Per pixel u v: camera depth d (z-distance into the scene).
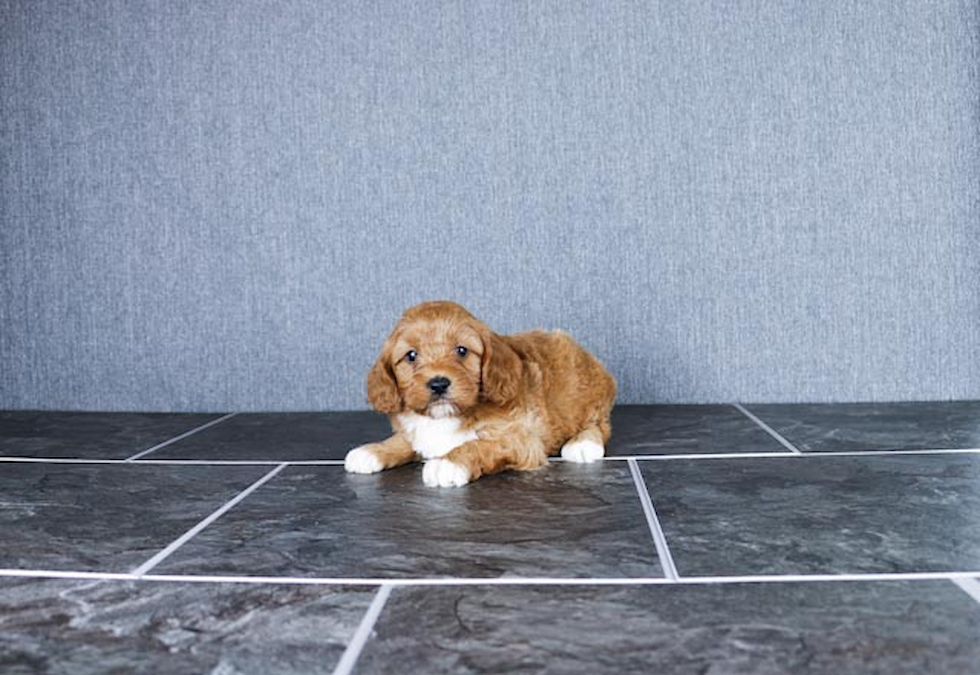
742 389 2.80
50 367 2.97
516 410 1.81
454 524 1.39
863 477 1.66
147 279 2.93
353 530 1.37
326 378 2.88
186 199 2.91
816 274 2.76
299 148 2.87
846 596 1.02
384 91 2.85
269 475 1.82
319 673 0.84
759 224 2.77
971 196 2.71
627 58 2.79
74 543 1.32
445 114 2.84
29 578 1.15
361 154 2.86
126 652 0.90
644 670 0.83
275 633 0.94
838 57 2.74
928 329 2.74
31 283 2.97
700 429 2.29
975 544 1.22
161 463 1.98
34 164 2.96
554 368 1.98
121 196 2.93
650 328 2.81
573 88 2.80
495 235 2.84
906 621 0.94
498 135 2.82
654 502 1.51
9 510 1.54
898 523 1.34
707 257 2.79
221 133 2.89
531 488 1.64
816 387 2.78
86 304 2.95
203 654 0.89
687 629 0.93
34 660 0.89
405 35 2.84
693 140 2.78
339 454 2.06
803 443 2.04
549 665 0.85
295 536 1.34
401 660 0.87
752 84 2.76
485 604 1.02
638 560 1.18
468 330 1.76
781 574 1.11
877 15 2.72
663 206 2.79
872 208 2.74
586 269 2.82
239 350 2.90
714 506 1.47
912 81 2.72
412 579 1.12
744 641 0.90
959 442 2.01
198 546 1.29
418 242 2.85
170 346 2.93
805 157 2.75
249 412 2.88
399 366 1.79
